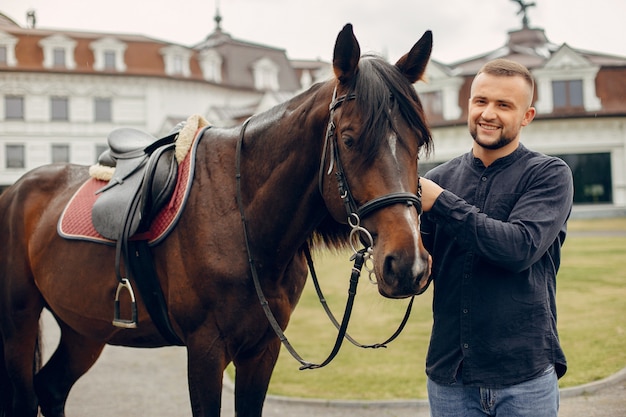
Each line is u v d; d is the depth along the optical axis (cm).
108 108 3369
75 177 307
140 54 3453
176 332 242
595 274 1020
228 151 241
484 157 212
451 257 210
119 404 484
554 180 198
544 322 198
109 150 294
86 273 262
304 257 255
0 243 305
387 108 186
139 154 275
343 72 199
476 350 200
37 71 3198
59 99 3284
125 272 246
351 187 191
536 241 188
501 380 197
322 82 226
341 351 607
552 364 200
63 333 317
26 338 299
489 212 205
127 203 250
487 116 202
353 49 196
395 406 447
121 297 251
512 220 195
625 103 2741
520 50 3145
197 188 238
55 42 3266
